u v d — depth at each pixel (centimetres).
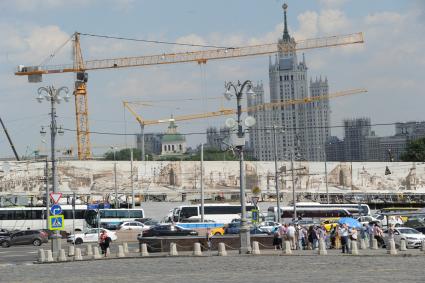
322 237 8994
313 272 6097
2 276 6794
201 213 16800
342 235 8681
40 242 13938
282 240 9838
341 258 7875
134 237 15250
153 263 8019
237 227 12656
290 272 6162
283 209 18288
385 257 7912
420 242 9706
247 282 5297
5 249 12838
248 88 8981
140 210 18862
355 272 5969
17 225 18012
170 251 9312
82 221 18338
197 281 5516
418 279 5156
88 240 14188
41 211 18175
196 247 9175
